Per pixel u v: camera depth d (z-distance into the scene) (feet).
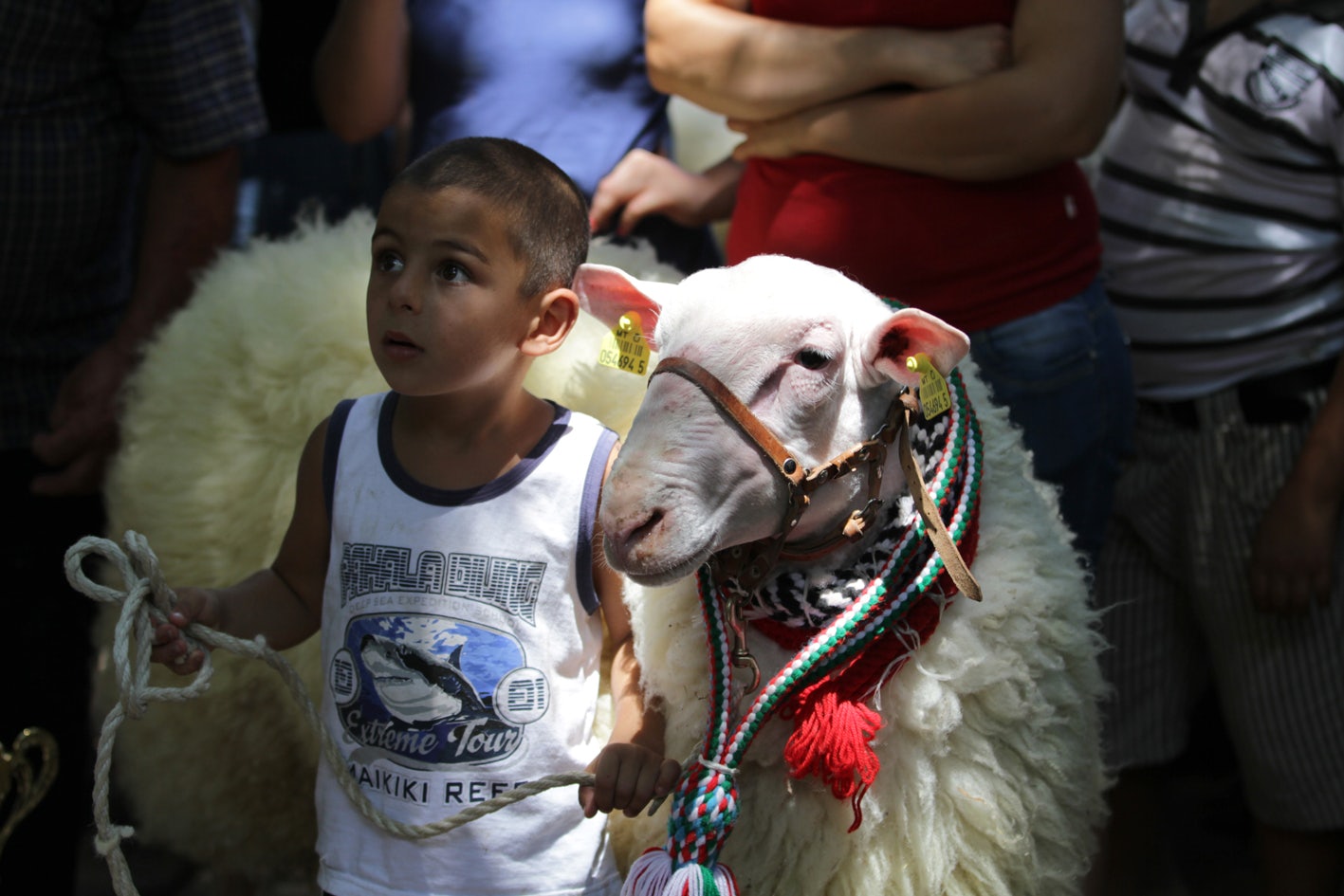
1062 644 7.77
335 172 17.21
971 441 7.31
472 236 6.74
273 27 17.10
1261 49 11.07
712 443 6.48
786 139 9.78
